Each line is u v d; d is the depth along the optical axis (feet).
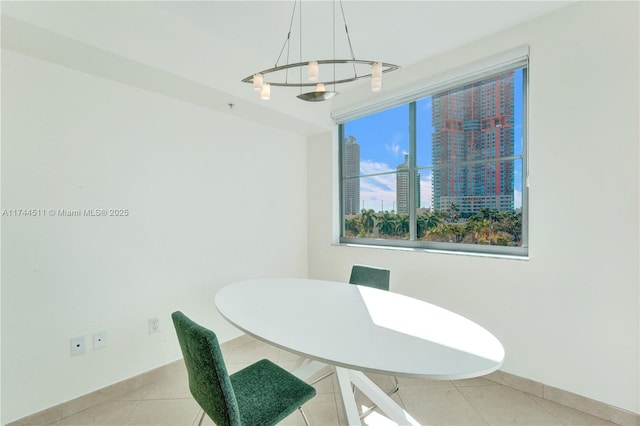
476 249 7.82
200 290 8.08
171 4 5.89
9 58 5.19
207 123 8.25
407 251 8.54
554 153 6.11
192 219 7.90
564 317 6.05
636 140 5.28
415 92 8.54
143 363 6.89
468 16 6.33
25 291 5.37
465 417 5.71
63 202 5.78
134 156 6.79
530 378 6.46
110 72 6.10
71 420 5.66
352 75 9.00
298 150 11.14
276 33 6.96
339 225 11.07
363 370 3.39
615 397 5.55
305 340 4.06
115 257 6.48
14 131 5.25
